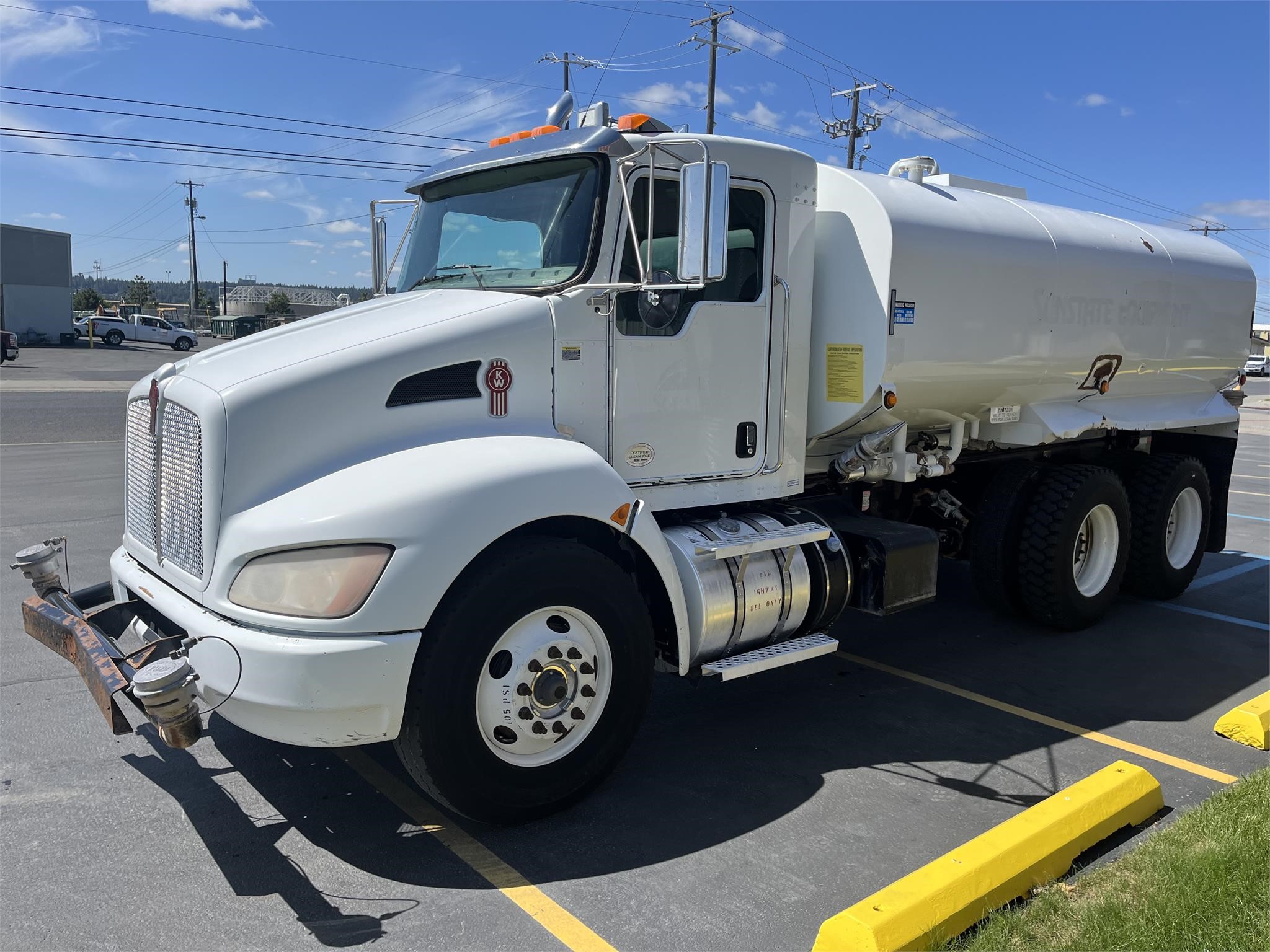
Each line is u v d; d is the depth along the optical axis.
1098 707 5.16
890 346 4.82
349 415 3.52
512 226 4.31
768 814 3.86
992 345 5.41
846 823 3.79
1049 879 3.29
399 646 3.20
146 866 3.41
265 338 3.91
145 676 2.96
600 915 3.14
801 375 4.80
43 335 50.28
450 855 3.51
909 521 6.41
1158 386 7.02
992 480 6.43
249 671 3.17
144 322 51.75
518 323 3.83
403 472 3.39
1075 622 6.38
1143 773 3.88
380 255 5.16
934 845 3.62
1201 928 2.93
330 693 3.13
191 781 4.07
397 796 3.97
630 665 3.87
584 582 3.68
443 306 4.02
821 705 5.12
